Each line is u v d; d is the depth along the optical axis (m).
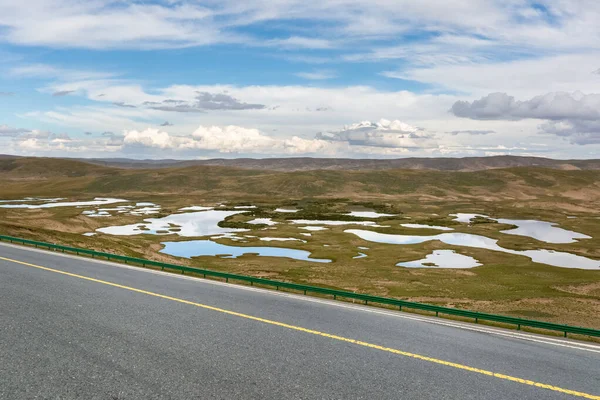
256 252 81.38
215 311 21.69
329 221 144.00
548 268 68.69
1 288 24.17
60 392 12.19
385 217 157.00
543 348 18.33
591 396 13.15
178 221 135.38
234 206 196.50
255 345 16.73
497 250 90.19
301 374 14.09
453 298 46.06
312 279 55.09
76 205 183.50
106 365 14.18
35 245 48.56
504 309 41.22
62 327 17.80
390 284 53.62
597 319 37.97
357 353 16.27
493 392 13.20
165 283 29.66
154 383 12.99
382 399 12.52
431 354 16.48
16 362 14.10
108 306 21.55
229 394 12.48
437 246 90.31
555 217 166.00
